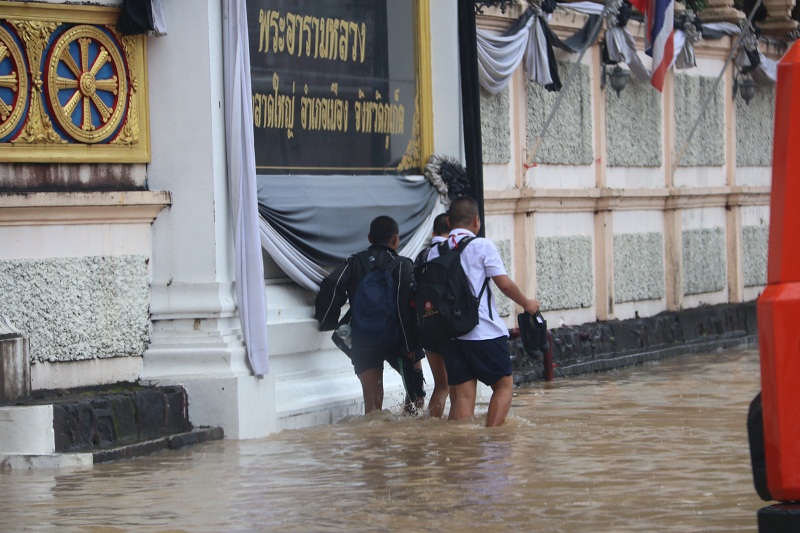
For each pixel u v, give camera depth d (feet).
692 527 49.01
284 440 71.56
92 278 70.33
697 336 138.21
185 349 72.49
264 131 80.02
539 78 113.29
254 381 72.84
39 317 67.92
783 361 33.32
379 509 52.90
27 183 68.03
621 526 49.29
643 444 69.05
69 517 52.11
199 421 71.92
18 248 67.31
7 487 58.44
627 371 113.19
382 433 73.56
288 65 81.97
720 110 148.87
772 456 33.55
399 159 92.32
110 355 71.15
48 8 68.74
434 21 95.40
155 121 73.31
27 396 65.67
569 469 61.41
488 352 74.90
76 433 65.21
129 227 72.28
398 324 78.69
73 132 69.77
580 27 121.70
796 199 33.71
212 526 50.42
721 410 83.61
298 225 79.77
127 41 72.18
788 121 33.91
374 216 86.53
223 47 73.31
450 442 69.97
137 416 68.39
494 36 106.01
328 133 85.40
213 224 72.49
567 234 121.39
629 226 131.54
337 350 84.38
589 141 124.88
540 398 91.76
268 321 78.28
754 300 154.71
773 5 159.63
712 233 146.72
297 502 54.54
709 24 146.41
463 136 96.94
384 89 90.63
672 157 138.72
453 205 76.89
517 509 52.49
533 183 116.26
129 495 56.39
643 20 131.13
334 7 85.92
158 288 73.31
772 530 33.45
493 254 74.49
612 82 128.06
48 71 68.80
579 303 122.72
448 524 50.03
